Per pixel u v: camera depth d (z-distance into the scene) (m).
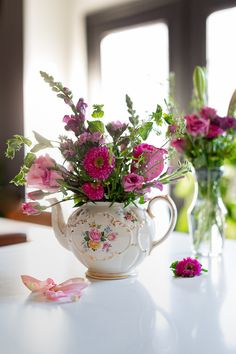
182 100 2.30
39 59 2.58
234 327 0.61
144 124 0.81
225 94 2.14
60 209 0.87
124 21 2.55
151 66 2.47
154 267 0.94
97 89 2.72
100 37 2.68
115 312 0.67
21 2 2.48
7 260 1.00
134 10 2.49
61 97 0.80
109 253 0.81
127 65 2.59
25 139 0.82
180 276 0.87
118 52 2.64
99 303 0.71
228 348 0.54
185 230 2.00
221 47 2.17
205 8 2.21
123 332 0.59
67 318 0.64
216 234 1.06
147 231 0.82
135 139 0.80
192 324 0.62
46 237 1.31
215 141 1.03
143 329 0.60
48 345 0.55
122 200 0.82
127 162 0.80
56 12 2.67
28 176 0.78
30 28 2.53
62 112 2.66
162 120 0.83
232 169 1.87
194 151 1.05
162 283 0.82
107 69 2.70
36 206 0.82
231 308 0.68
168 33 2.36
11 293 0.76
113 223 0.80
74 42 2.74
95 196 0.78
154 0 2.40
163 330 0.60
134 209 0.82
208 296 0.74
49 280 0.77
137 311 0.67
